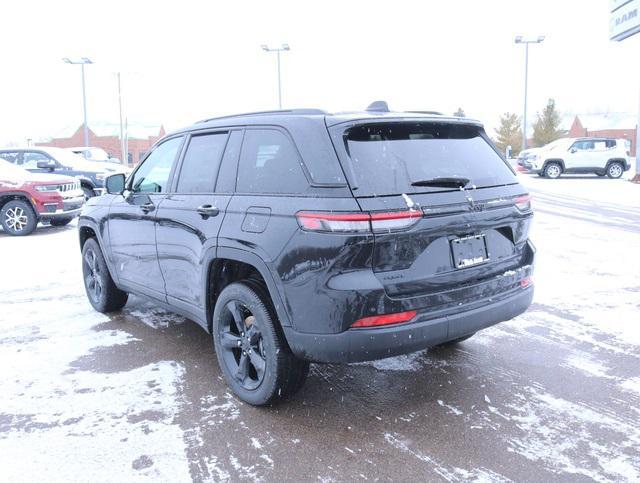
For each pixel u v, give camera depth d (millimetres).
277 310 3203
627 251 8203
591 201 15570
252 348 3516
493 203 3414
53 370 4141
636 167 22578
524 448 3020
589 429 3203
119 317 5465
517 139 65375
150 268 4523
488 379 3904
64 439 3160
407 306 3016
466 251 3295
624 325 4957
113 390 3793
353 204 2895
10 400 3654
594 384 3793
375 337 2947
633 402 3525
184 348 4586
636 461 2877
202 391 3773
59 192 11188
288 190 3209
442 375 3986
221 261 3688
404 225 2965
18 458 2971
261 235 3244
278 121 3457
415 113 3615
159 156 4605
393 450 3020
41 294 6367
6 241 10273
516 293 3633
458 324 3199
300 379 3410
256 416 3418
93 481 2766
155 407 3543
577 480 2727
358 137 3156
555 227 10688
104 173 14602
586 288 6168
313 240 2975
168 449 3049
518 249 3744
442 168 3322
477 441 3096
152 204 4375
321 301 2977
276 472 2832
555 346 4500
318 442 3111
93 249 5480
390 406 3531
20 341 4781
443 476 2777
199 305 3965
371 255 2918
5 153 14570
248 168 3576
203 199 3816
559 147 25734
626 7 20141
